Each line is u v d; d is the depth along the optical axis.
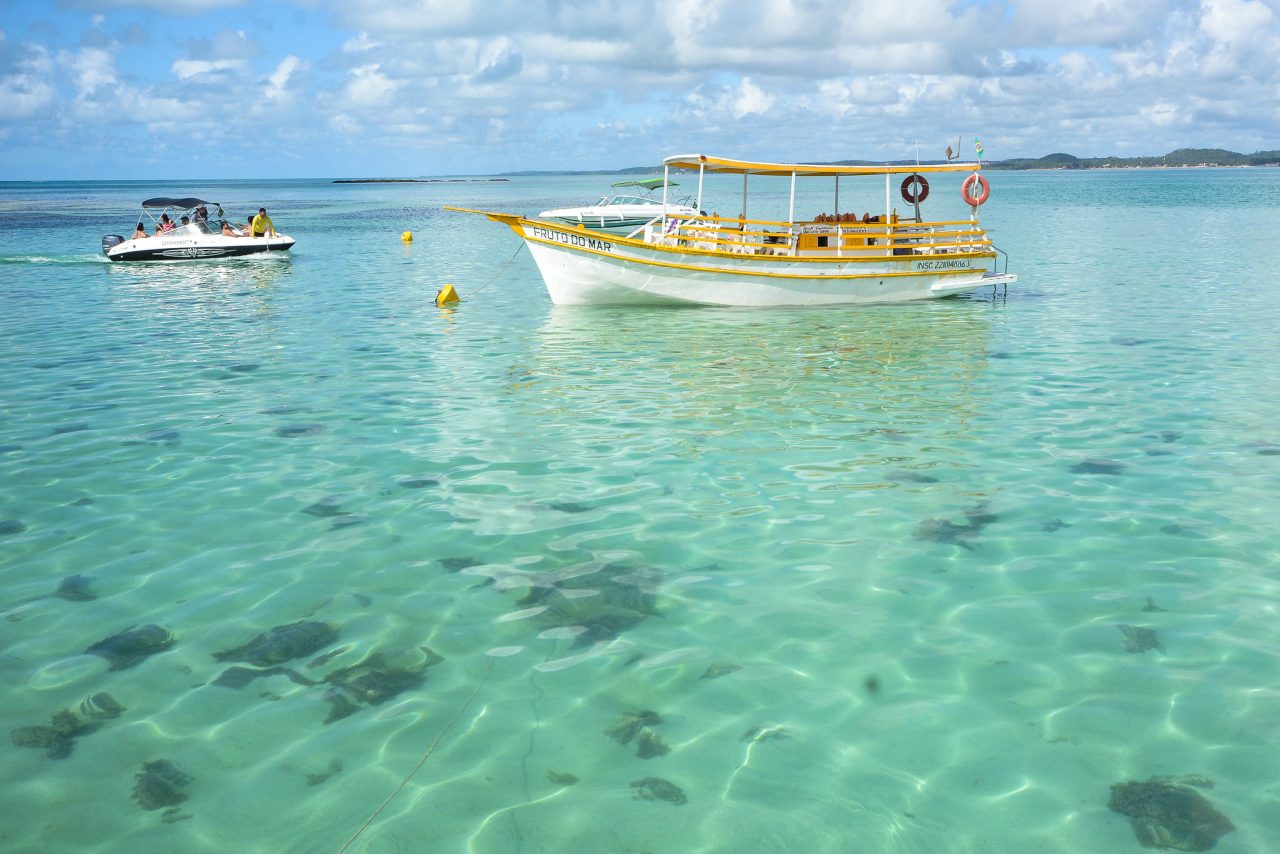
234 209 82.31
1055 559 6.85
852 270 19.98
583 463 9.30
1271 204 64.94
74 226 54.84
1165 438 9.92
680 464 9.23
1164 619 5.89
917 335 16.66
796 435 10.24
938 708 4.95
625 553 7.06
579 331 17.48
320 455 9.70
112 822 4.15
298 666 5.47
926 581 6.52
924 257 20.31
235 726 4.87
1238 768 4.39
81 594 6.46
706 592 6.38
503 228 53.75
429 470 9.15
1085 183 156.12
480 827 4.07
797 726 4.81
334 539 7.40
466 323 18.70
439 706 5.03
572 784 4.36
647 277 19.31
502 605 6.22
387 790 4.34
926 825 4.05
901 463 9.20
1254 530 7.33
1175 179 178.12
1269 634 5.67
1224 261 28.28
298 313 20.47
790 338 16.48
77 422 11.09
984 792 4.27
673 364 14.27
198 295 23.83
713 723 4.84
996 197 89.38
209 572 6.80
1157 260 29.08
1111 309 19.33
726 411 11.32
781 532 7.43
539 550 7.14
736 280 19.50
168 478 8.98
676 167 19.36
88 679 5.34
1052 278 25.00
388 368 14.22
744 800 4.23
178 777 4.46
